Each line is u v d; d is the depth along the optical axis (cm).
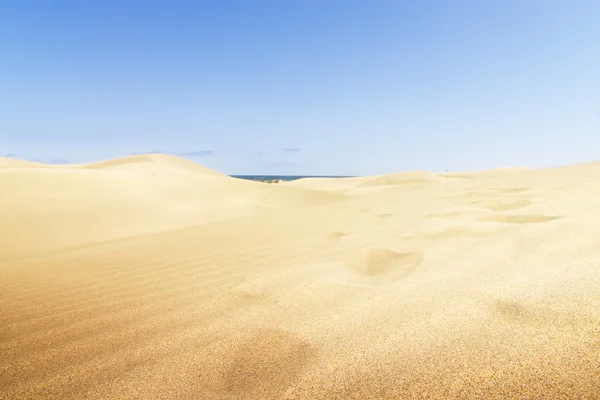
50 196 928
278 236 432
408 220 418
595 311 128
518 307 142
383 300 174
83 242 685
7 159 3225
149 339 156
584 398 89
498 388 97
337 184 3866
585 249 201
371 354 124
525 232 262
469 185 878
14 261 472
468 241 269
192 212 957
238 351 137
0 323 192
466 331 130
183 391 115
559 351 108
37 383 125
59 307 214
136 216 877
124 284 260
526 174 1090
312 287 208
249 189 1246
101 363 137
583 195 423
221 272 271
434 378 105
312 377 115
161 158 3828
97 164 3628
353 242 326
